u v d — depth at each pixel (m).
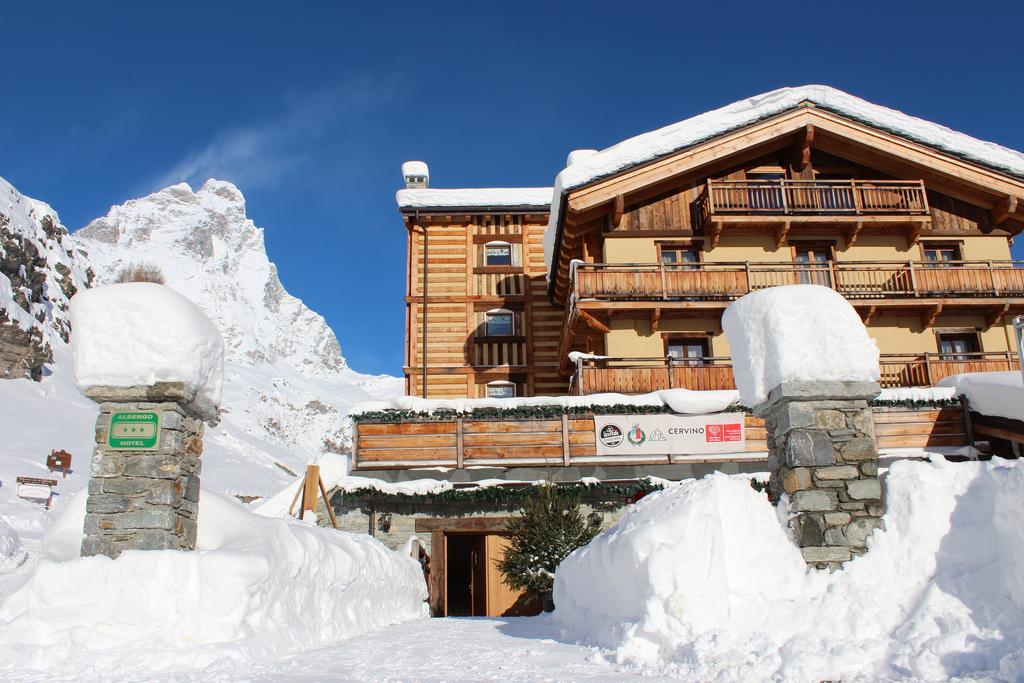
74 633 6.38
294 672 5.81
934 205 20.34
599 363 18.78
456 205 23.95
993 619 5.42
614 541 7.12
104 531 7.10
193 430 7.76
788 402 7.34
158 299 7.59
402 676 5.59
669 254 19.84
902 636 5.58
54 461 33.38
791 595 6.43
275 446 86.56
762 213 19.27
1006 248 20.14
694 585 6.16
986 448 14.70
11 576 12.86
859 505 6.91
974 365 18.23
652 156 18.92
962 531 6.27
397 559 11.77
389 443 15.08
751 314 7.83
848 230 19.69
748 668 5.26
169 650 6.20
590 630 7.45
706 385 17.70
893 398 15.04
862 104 19.47
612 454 14.98
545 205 24.00
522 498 14.59
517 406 15.16
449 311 23.47
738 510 6.77
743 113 19.22
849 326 7.46
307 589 8.12
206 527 7.81
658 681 5.17
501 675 5.58
